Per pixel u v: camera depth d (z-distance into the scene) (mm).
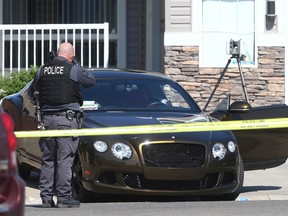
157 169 29922
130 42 61469
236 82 54062
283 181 39812
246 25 54312
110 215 27188
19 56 56406
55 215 27266
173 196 33344
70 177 29047
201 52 54062
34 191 35406
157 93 35000
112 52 61938
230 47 51438
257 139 34812
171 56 54062
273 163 35188
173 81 36312
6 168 17703
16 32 59000
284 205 29969
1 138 17828
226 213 27734
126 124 31000
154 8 59500
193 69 54062
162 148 30156
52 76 28891
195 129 30047
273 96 54156
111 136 30234
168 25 54062
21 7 62625
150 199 33312
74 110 29047
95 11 62781
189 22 54000
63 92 28766
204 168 30391
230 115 34688
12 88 52219
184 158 30281
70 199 29078
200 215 27234
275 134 34781
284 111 34688
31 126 34781
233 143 31625
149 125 30703
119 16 61406
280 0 54156
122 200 32844
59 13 62812
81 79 29094
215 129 30156
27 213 27734
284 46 54219
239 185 32375
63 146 28734
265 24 54219
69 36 59344
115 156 29844
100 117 31938
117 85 34938
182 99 35188
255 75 54000
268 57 54156
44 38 59094
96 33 58844
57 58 29266
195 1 53875
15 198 17641
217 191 30812
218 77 53938
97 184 29891
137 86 35062
